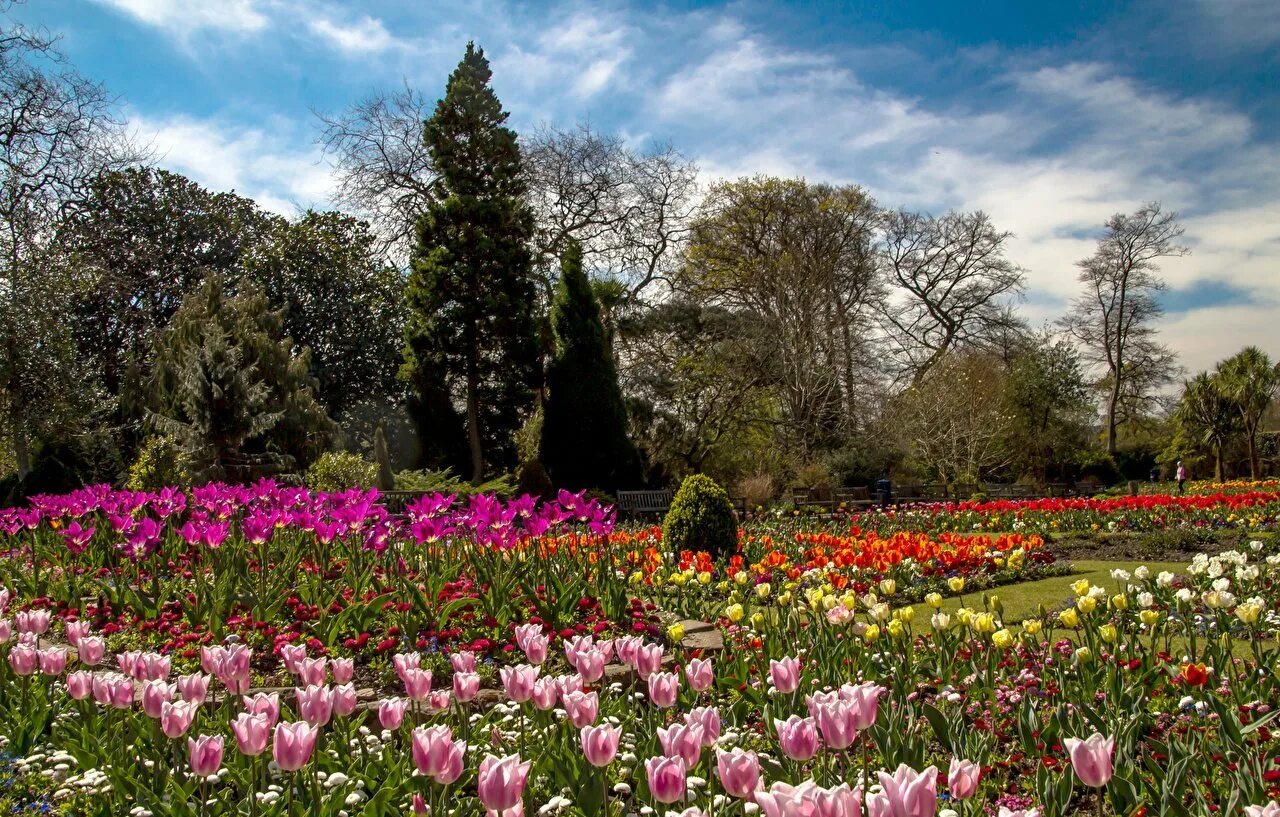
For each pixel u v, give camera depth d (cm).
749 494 2341
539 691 334
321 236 3200
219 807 323
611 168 3209
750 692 472
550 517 743
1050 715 434
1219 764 356
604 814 304
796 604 620
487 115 2930
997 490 2845
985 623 477
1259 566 893
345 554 802
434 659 572
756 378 2970
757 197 3472
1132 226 3972
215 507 900
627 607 706
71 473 2012
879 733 374
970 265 4053
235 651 367
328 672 556
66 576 762
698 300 3391
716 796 321
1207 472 3975
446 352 2797
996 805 364
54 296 2112
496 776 235
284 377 2278
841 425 3142
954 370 3350
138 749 373
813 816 203
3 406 2092
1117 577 652
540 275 3142
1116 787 326
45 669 409
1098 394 4197
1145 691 452
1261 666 465
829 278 3431
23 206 2138
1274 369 3622
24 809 345
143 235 2986
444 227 2862
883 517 1909
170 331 2298
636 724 405
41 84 2136
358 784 342
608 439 2650
